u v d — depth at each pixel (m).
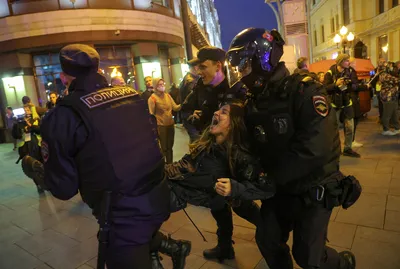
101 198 1.62
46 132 1.55
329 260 1.85
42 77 13.97
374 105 12.41
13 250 3.35
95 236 3.51
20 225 4.02
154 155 1.77
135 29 14.48
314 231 1.66
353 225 3.02
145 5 14.90
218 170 1.99
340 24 24.16
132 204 1.62
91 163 1.57
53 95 5.60
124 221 1.62
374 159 5.04
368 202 3.49
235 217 3.49
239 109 1.92
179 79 17.66
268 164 1.81
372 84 7.42
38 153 4.98
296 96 1.62
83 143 1.55
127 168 1.60
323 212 1.67
